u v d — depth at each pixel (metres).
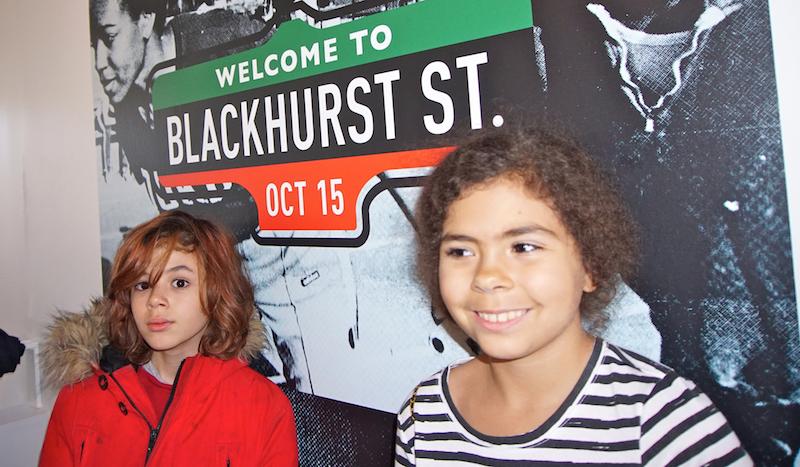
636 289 0.79
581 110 0.81
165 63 1.34
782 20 0.69
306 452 1.15
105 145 1.48
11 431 1.49
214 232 0.93
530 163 0.55
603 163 0.75
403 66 0.97
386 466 1.03
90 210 1.52
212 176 1.28
